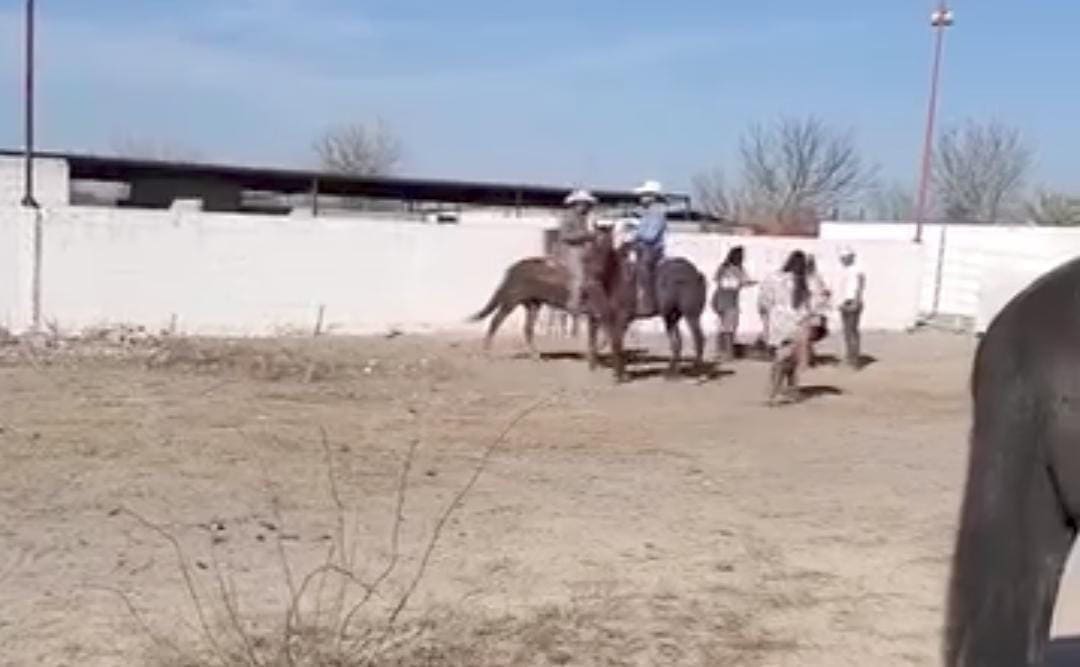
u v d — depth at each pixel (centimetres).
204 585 656
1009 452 342
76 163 3438
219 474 945
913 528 862
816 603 676
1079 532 359
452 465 1028
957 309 2917
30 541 734
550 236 2273
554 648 579
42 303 2012
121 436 1081
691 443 1198
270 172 3634
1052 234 2875
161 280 2088
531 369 1756
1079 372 337
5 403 1248
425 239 2264
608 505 905
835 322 2603
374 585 604
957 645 332
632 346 2156
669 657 579
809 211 5781
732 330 2005
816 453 1165
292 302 2186
